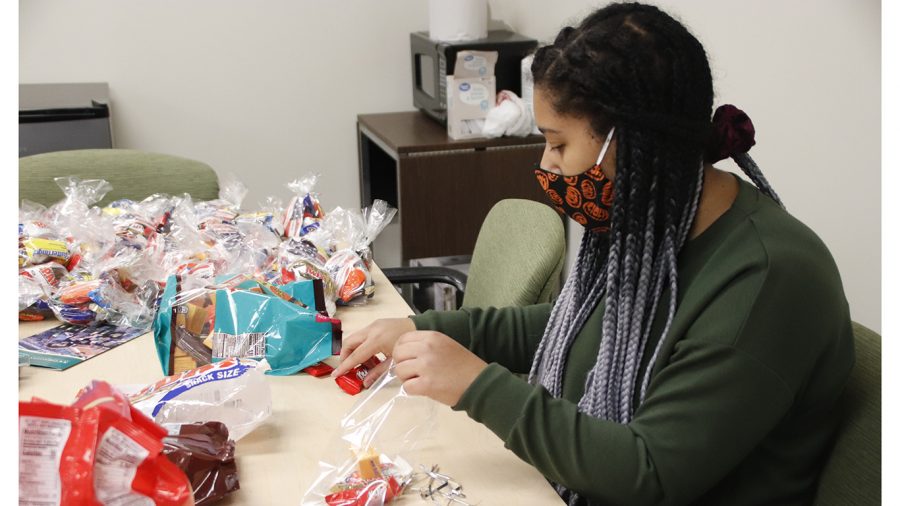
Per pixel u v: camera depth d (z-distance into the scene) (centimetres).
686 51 98
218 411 103
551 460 93
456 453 104
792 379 91
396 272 185
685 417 90
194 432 95
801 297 91
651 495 90
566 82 98
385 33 329
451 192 270
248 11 315
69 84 303
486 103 271
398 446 103
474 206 273
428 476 98
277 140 331
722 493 102
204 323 123
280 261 152
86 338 137
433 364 99
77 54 304
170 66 313
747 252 94
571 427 93
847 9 150
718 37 194
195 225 170
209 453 92
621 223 100
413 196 268
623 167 98
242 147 329
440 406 115
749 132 104
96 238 156
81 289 140
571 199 106
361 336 122
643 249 101
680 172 98
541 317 132
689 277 100
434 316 128
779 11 170
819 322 92
